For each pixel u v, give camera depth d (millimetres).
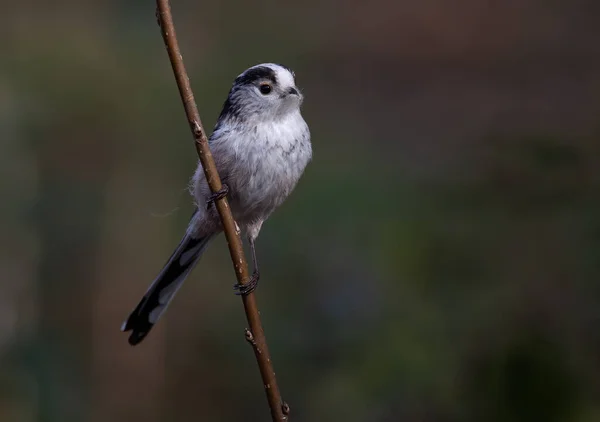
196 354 11391
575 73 15031
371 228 10883
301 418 9695
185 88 5348
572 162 7930
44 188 11516
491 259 8062
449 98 15875
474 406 7316
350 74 17328
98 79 12273
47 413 9617
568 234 7746
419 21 18469
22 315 10336
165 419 10930
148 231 11766
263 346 5480
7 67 11898
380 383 8516
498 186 8258
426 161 12609
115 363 11055
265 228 11625
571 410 6797
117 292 11320
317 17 17531
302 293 10906
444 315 8188
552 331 7273
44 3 12977
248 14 15914
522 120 10250
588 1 17172
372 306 10148
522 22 17344
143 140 12227
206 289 11742
